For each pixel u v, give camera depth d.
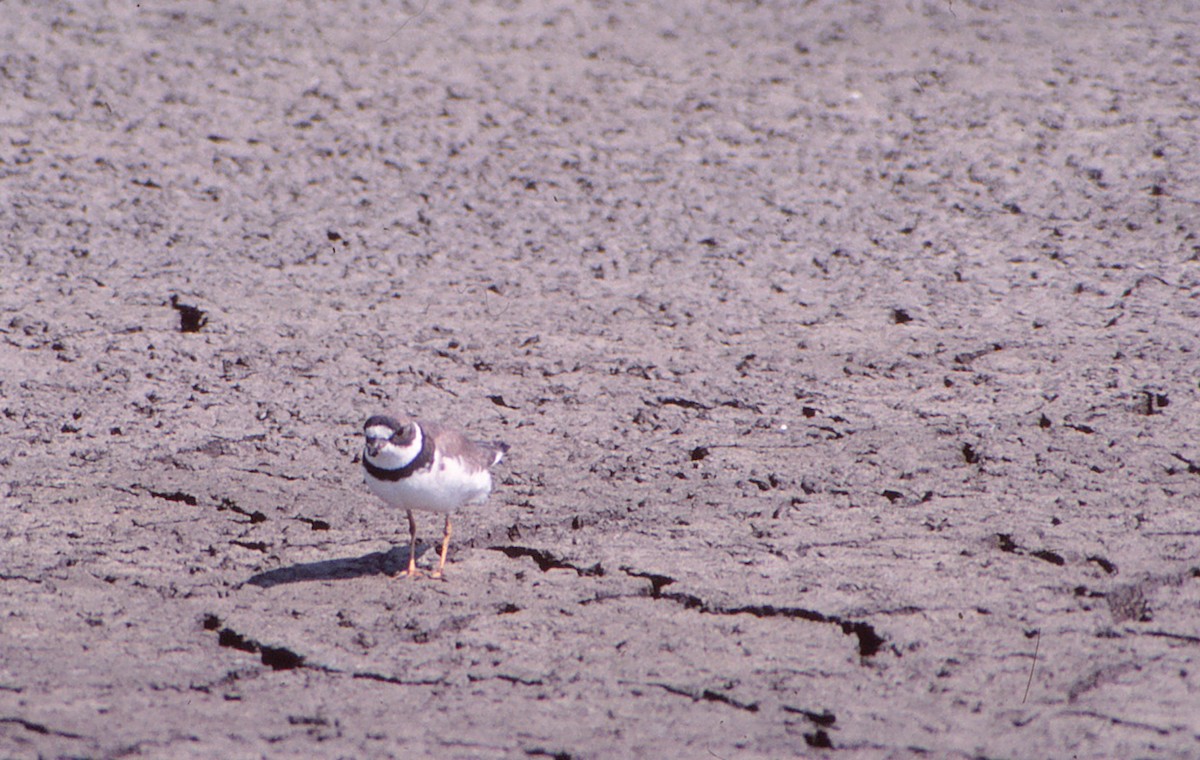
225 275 15.22
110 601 8.82
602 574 9.19
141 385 12.51
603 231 16.66
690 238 16.41
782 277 15.23
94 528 9.88
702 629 8.43
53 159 18.58
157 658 8.12
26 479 10.65
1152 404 11.84
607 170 18.66
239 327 13.84
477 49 23.98
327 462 11.09
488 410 12.08
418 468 8.70
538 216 17.12
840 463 10.88
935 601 8.66
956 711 7.45
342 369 12.93
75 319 13.97
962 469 10.73
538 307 14.48
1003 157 18.92
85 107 20.58
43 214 16.78
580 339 13.65
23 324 13.78
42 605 8.73
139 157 18.78
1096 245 15.95
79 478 10.70
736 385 12.51
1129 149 19.05
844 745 7.13
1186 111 20.50
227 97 21.23
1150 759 6.93
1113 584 8.80
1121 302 14.29
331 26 25.02
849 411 11.90
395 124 20.33
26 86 21.31
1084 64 22.97
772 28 25.45
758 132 20.09
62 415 11.86
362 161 18.91
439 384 12.61
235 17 25.38
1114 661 7.90
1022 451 10.98
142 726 7.33
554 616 8.64
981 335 13.55
